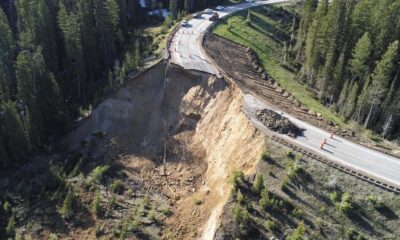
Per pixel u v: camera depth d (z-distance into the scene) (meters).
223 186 41.94
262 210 36.25
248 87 53.81
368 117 54.56
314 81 65.38
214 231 35.62
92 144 58.06
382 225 34.62
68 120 61.81
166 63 59.19
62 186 50.72
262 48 72.62
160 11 96.56
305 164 39.72
